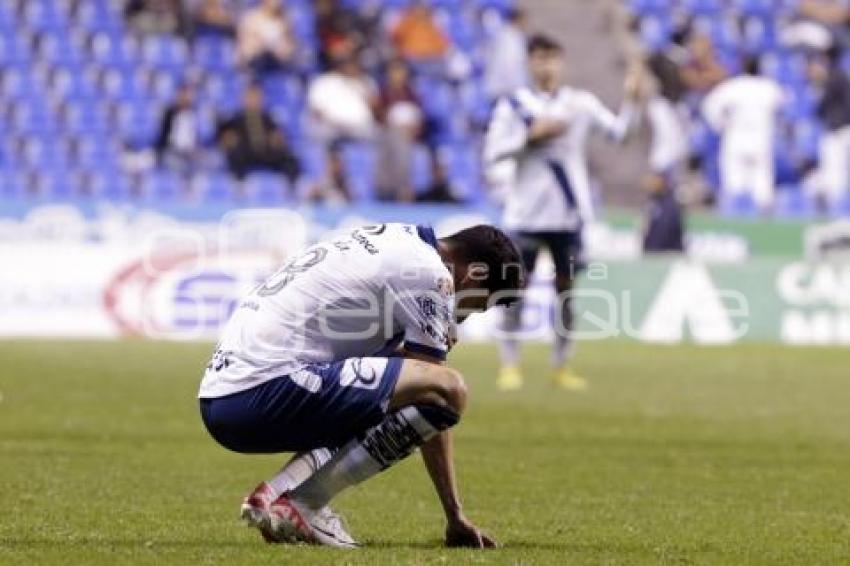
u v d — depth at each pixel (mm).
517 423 45594
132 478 32719
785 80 114688
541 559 22672
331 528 23781
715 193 104250
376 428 23125
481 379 60312
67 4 103250
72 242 75812
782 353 74125
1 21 101812
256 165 94438
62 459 35656
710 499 31359
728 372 64125
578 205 57406
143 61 102188
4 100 98125
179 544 23594
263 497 23344
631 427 44969
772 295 81188
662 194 87938
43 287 75438
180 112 95438
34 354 65062
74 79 100125
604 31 113938
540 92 56719
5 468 33844
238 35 103938
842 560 23641
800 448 40719
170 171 94875
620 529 26797
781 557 23719
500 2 113188
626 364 67750
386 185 92562
